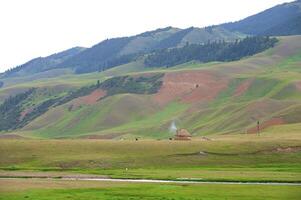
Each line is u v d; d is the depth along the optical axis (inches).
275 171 6215.6
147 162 7185.0
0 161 7258.9
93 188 4601.4
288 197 4040.4
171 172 6166.3
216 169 6584.6
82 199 3929.6
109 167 6963.6
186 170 6471.5
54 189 4547.2
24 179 5452.8
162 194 4212.6
